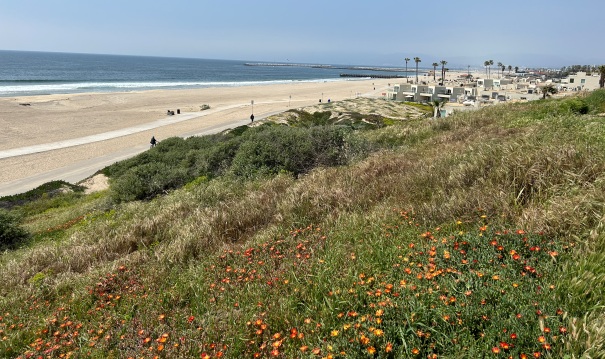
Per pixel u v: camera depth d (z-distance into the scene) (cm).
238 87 12212
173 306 435
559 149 591
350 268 415
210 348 339
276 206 732
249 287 432
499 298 314
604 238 365
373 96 10462
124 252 721
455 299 323
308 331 340
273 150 1190
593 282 316
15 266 748
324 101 8862
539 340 261
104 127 5100
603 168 515
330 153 1170
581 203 428
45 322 455
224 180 1152
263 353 327
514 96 8306
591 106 1556
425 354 284
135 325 408
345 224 565
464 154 766
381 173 827
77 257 718
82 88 9981
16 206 2225
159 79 14812
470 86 10544
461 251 400
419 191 643
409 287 346
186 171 1553
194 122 5622
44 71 15488
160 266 568
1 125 4791
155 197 1373
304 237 568
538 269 355
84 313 473
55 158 3556
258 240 579
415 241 462
